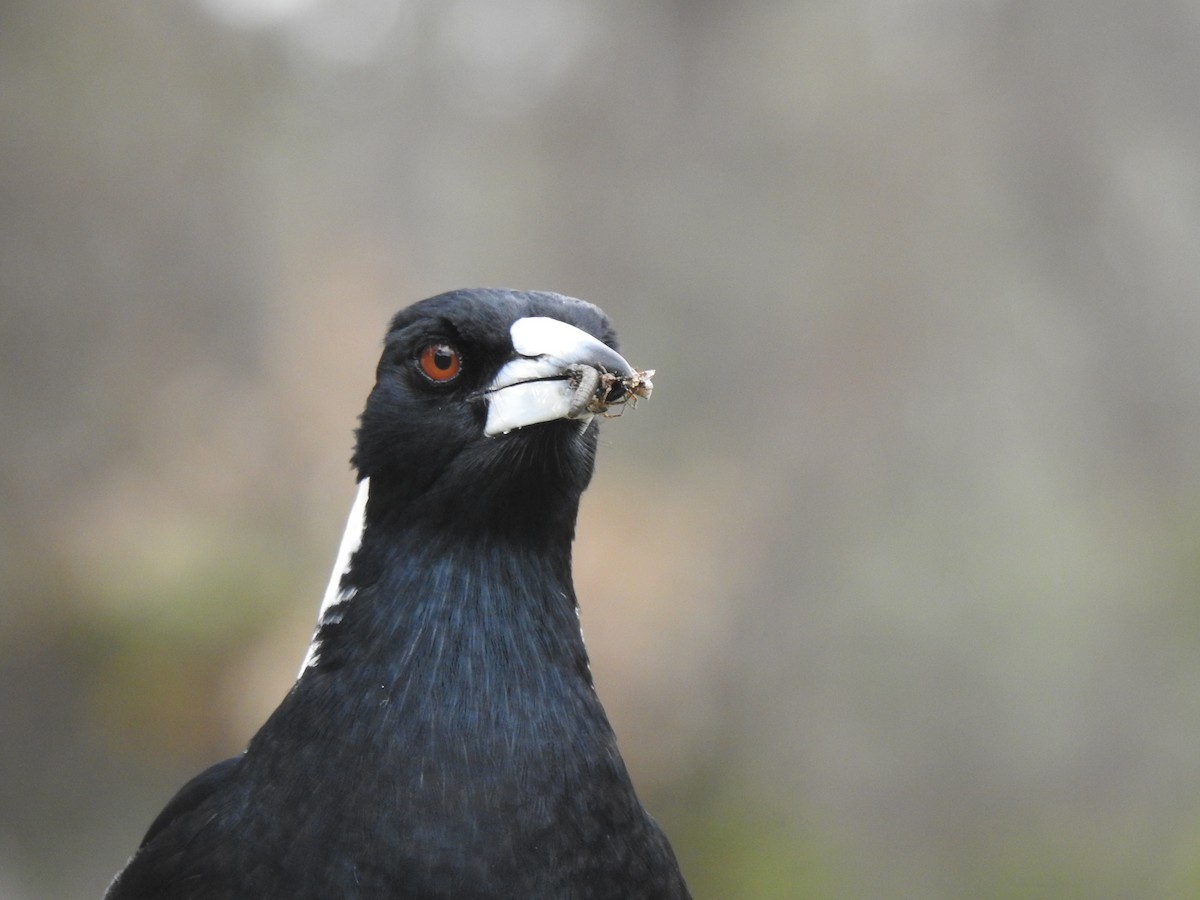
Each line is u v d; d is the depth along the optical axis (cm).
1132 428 1750
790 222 1831
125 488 1597
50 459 1603
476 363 559
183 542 1555
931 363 1762
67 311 1648
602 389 547
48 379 1625
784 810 1652
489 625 538
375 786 502
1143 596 1697
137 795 1526
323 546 1596
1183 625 1681
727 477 1725
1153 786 1670
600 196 1919
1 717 1517
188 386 1664
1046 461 1744
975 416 1755
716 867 1602
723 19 1919
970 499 1734
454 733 512
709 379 1788
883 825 1662
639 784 1611
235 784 523
